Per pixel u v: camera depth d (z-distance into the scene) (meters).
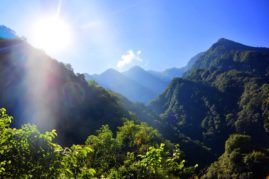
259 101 138.00
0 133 6.36
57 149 6.63
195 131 156.88
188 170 9.43
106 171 15.04
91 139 18.45
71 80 106.12
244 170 68.25
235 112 151.12
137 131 24.70
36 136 6.50
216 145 137.88
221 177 72.75
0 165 5.92
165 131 122.69
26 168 6.15
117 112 98.44
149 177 8.55
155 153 8.64
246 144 74.75
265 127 123.81
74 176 6.70
